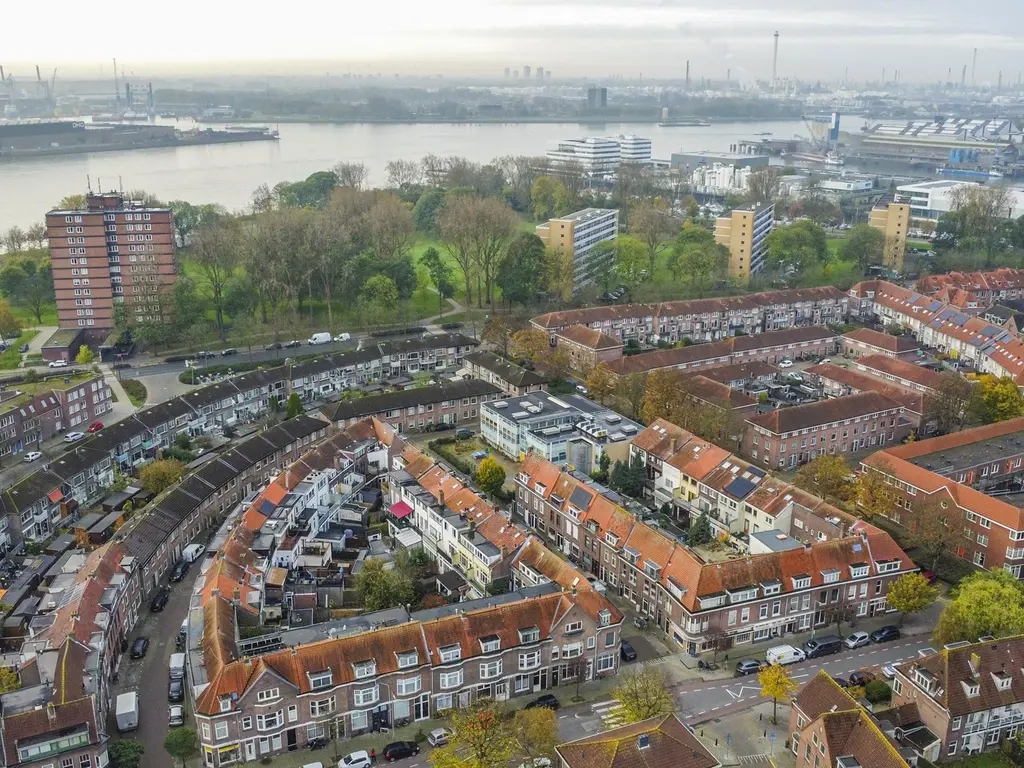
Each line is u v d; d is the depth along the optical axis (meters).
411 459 196.12
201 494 183.88
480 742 115.50
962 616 138.88
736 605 146.50
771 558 151.12
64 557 172.88
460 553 166.12
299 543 172.00
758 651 148.12
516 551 158.00
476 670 132.75
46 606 145.75
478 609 139.38
